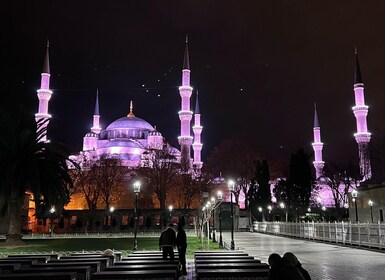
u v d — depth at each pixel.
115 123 129.50
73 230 77.06
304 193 79.56
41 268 14.02
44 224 77.12
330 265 22.73
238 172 94.88
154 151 94.50
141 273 11.84
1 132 35.94
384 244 30.75
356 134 95.75
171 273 11.85
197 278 11.95
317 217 82.19
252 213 84.69
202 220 49.56
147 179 90.44
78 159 94.50
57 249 34.78
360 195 62.34
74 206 94.38
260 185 85.88
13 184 34.62
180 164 91.06
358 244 34.84
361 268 21.47
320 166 119.00
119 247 37.62
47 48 104.31
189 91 109.62
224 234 64.25
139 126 127.69
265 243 41.88
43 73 101.31
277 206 92.38
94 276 11.68
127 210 80.81
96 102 137.88
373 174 78.56
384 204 55.22
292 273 7.69
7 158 35.72
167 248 17.89
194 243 41.44
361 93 101.44
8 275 11.49
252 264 14.27
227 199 95.06
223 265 13.58
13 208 37.62
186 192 87.94
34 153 36.91
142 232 74.31
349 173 91.00
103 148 114.94
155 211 82.06
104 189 83.88
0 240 47.09
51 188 36.75
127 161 108.38
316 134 123.50
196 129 126.31
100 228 78.75
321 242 42.62
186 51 112.69
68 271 13.45
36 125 38.41
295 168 80.44
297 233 51.41
